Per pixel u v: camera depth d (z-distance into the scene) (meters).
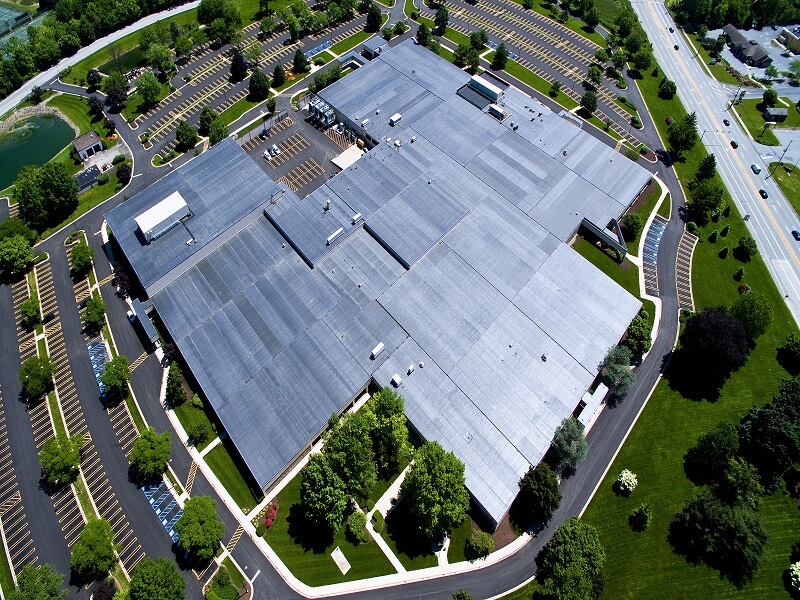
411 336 140.75
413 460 120.31
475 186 170.75
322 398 131.25
